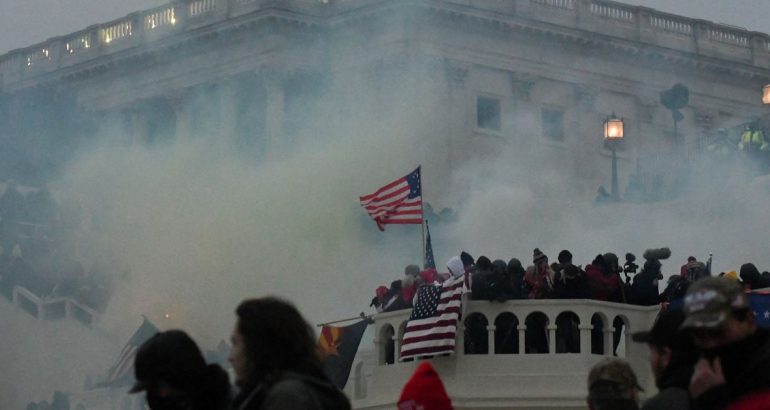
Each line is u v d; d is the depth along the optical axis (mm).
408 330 21109
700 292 8656
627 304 21422
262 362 8570
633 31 72000
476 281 21141
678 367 9609
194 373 9008
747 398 8516
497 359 20891
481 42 67812
